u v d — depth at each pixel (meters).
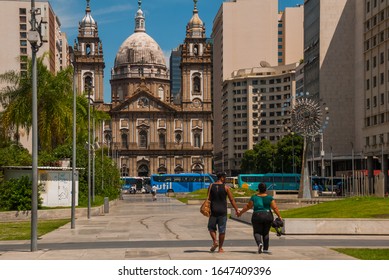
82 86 186.50
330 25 132.00
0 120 67.75
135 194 151.25
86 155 67.50
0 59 154.00
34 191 23.20
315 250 21.95
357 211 33.78
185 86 188.25
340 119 131.50
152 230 34.22
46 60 149.12
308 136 73.69
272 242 25.72
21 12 155.12
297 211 38.75
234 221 42.38
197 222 42.06
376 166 108.12
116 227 37.06
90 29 189.00
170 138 186.50
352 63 131.62
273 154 158.25
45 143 65.00
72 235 30.95
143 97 186.88
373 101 104.94
